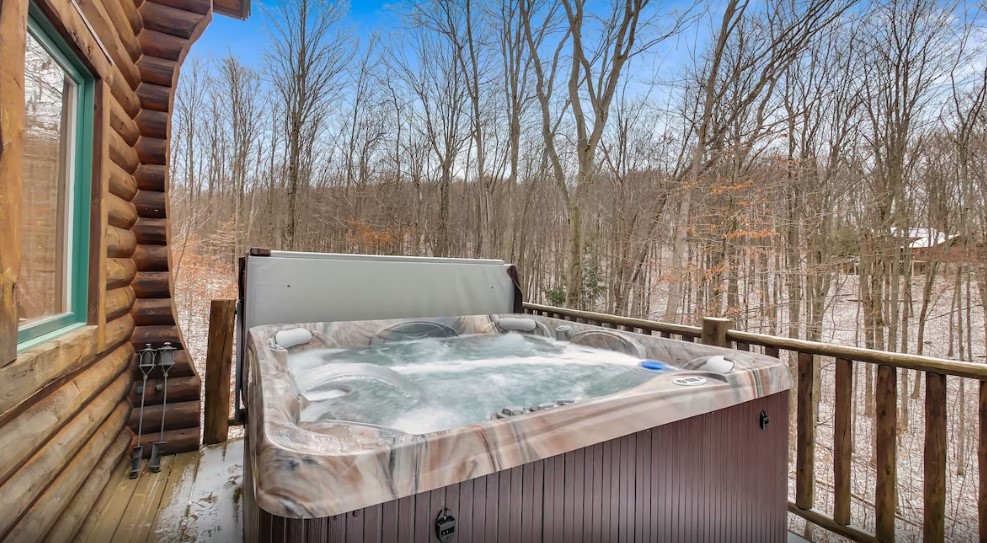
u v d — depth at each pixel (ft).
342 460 2.58
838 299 27.73
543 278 39.24
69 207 5.08
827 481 21.99
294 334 7.52
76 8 4.45
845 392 5.83
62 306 5.00
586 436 3.65
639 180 30.83
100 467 6.13
